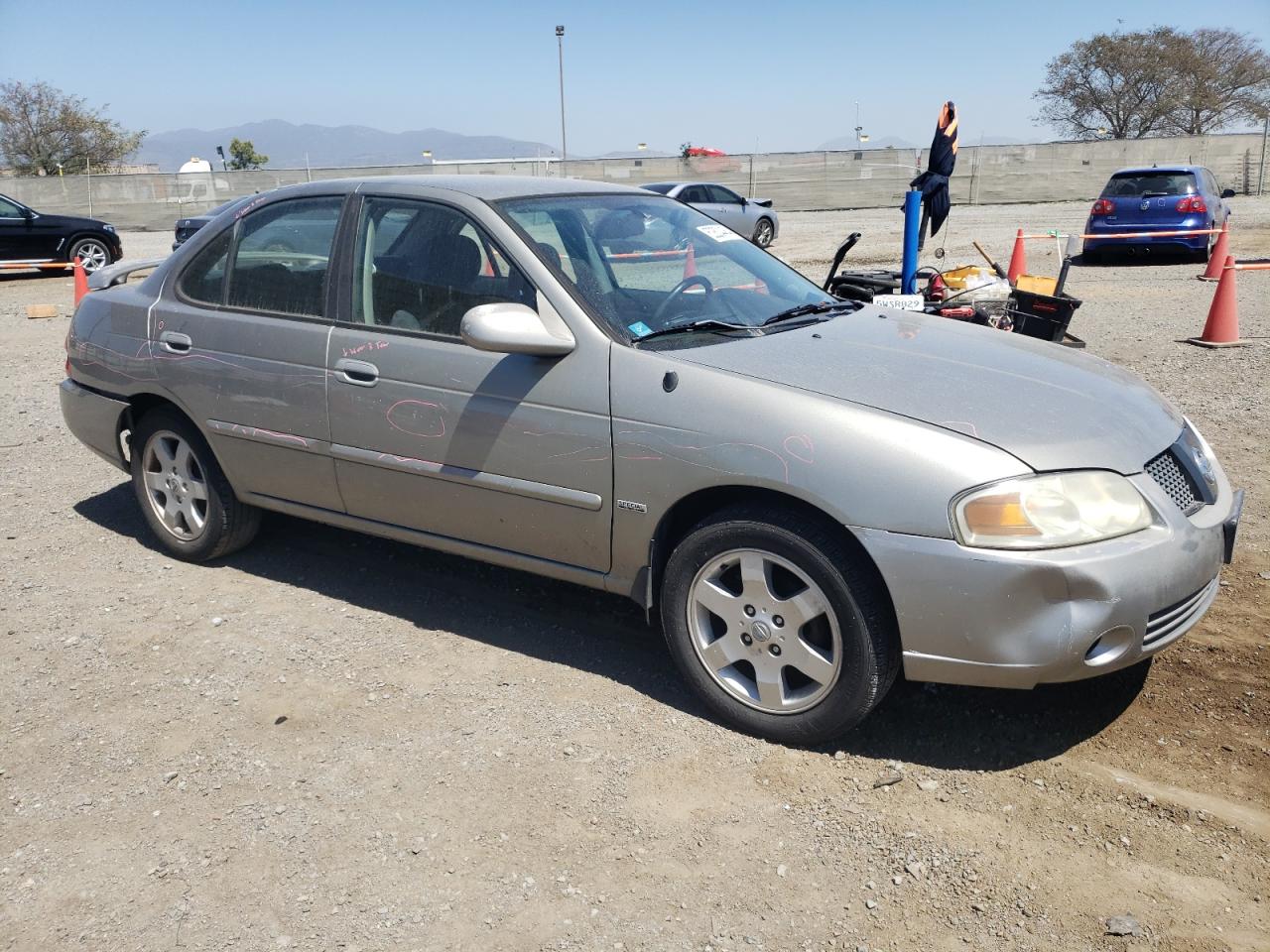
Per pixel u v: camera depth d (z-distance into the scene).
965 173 34.28
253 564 4.84
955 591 2.91
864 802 3.02
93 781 3.19
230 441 4.45
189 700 3.64
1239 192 33.56
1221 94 54.72
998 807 2.99
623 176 36.28
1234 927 2.51
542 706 3.56
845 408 3.11
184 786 3.15
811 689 3.26
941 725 3.42
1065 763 3.19
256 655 3.96
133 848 2.87
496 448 3.66
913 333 3.90
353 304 4.06
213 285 4.53
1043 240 19.91
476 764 3.23
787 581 3.27
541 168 36.22
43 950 2.51
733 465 3.18
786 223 29.16
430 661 3.89
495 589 4.52
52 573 4.77
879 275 7.27
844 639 3.10
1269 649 3.77
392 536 4.16
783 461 3.10
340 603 4.41
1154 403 3.59
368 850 2.84
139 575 4.74
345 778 3.17
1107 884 2.67
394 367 3.88
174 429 4.69
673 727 3.43
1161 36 55.12
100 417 4.97
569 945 2.49
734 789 3.09
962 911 2.58
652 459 3.33
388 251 4.01
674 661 3.71
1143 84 55.12
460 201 3.89
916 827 2.90
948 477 2.92
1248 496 5.31
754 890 2.67
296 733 3.43
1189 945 2.45
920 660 3.03
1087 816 2.94
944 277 7.23
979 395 3.24
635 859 2.79
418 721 3.48
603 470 3.45
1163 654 3.78
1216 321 9.22
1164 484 3.20
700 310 3.80
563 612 4.30
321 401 4.09
